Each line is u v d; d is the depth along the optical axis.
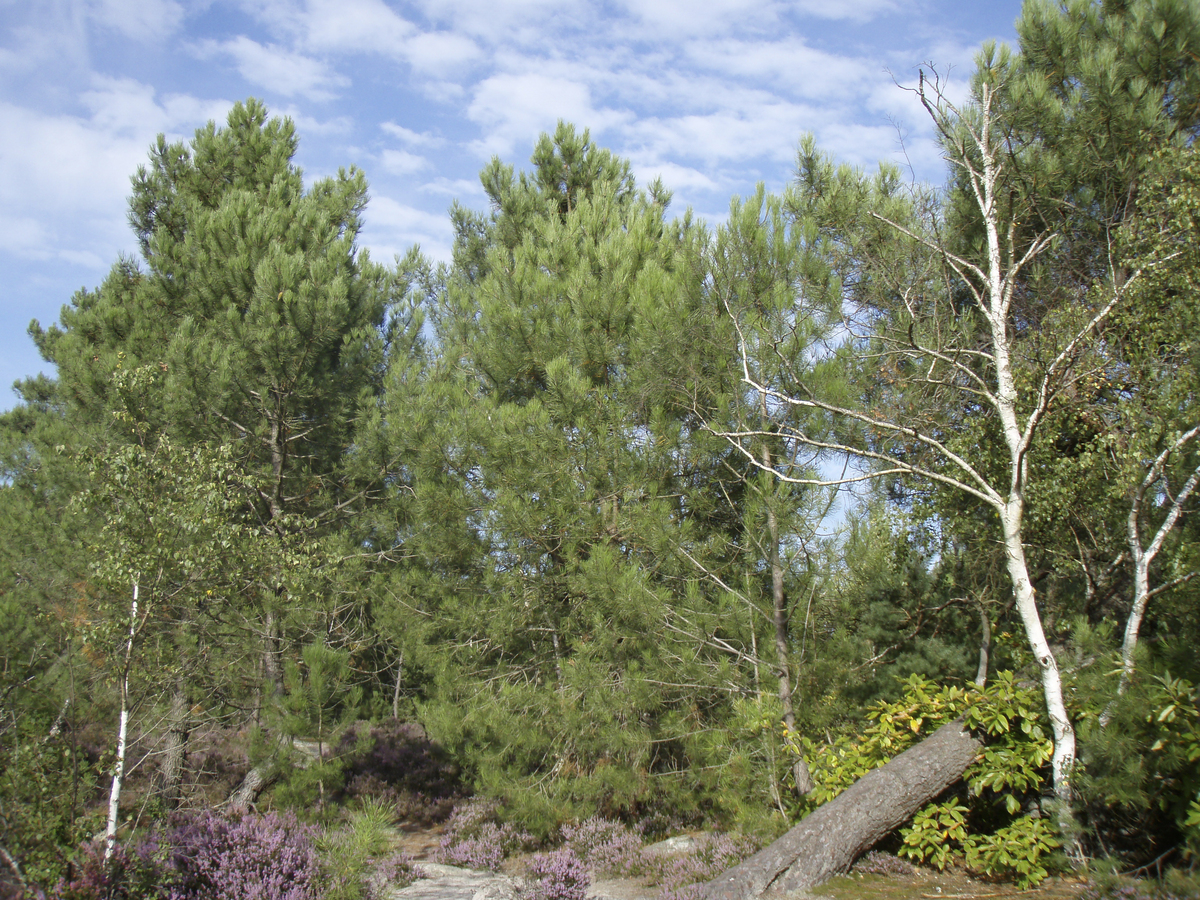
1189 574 6.66
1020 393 8.52
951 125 9.68
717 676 8.85
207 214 13.73
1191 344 7.15
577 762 10.36
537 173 15.95
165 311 13.97
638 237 11.63
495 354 11.71
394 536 13.52
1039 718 6.91
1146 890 5.24
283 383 12.53
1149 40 9.25
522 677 11.27
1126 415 7.72
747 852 7.79
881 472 7.50
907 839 6.94
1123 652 6.55
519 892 7.85
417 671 14.52
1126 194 9.03
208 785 11.09
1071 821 6.18
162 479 7.48
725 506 10.21
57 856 5.67
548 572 10.71
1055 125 9.34
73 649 7.52
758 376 9.17
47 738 6.14
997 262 7.83
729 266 9.50
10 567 13.98
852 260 9.71
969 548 9.57
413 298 16.02
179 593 7.84
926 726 7.83
